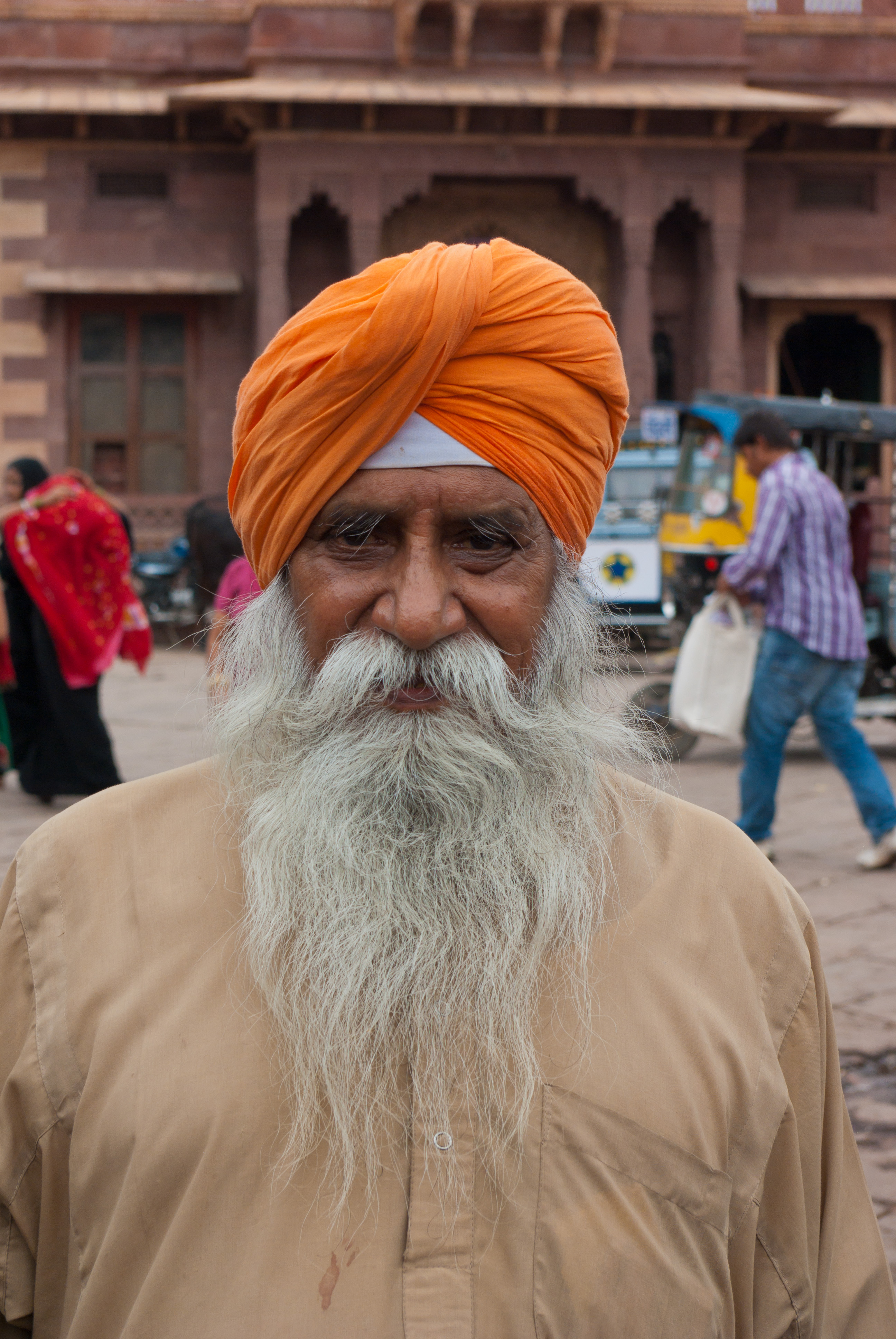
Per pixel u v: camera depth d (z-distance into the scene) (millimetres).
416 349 929
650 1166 899
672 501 9055
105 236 15844
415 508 961
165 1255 865
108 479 16172
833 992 3521
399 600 957
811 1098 1009
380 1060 915
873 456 9094
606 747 1048
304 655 1028
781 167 16453
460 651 964
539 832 965
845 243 16609
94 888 983
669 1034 931
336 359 934
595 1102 900
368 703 976
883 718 7555
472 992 922
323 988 911
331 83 15062
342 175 15195
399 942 930
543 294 966
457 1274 858
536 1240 873
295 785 979
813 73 16531
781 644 4621
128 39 15898
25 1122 964
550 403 967
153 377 16109
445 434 956
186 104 14914
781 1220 989
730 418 8664
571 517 1003
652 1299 877
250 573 4969
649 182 15508
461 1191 873
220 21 15906
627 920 969
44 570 5836
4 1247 972
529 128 15328
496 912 946
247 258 16016
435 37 15305
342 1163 881
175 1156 882
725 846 1033
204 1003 926
